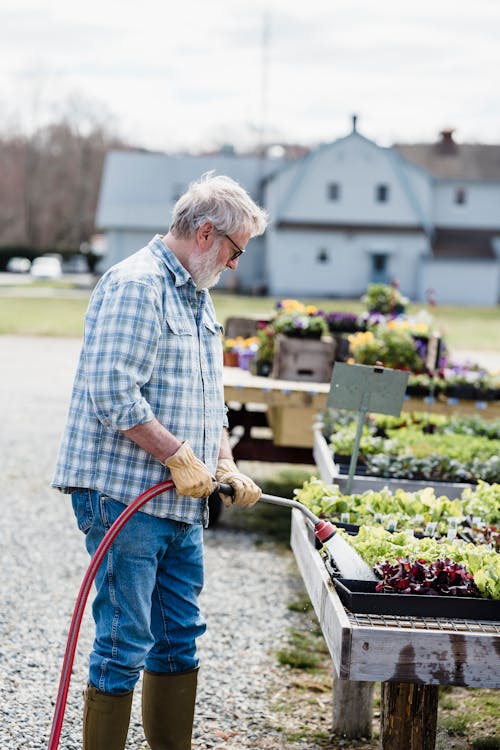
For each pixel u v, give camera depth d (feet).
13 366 52.42
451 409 23.59
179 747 10.46
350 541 10.89
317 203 154.81
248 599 17.42
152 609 10.30
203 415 9.91
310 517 10.32
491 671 8.67
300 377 24.29
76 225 257.55
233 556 20.29
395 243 155.12
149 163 163.12
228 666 14.37
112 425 9.12
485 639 8.64
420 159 169.89
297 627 16.14
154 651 10.39
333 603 9.24
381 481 15.76
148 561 9.55
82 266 200.85
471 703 13.50
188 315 9.83
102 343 9.16
